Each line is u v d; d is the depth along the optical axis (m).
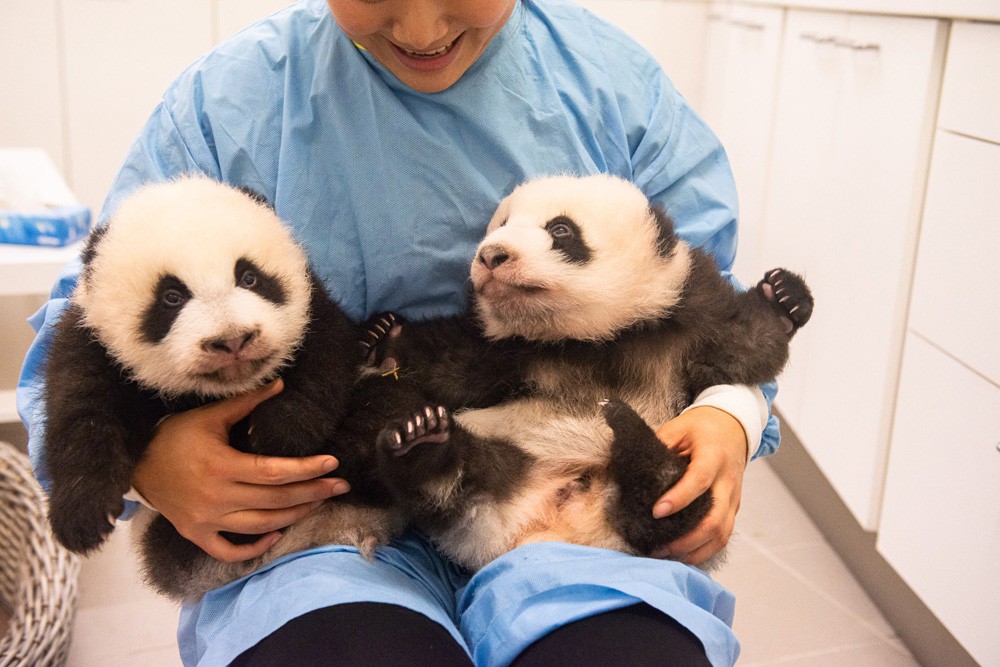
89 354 1.44
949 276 2.12
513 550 1.43
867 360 2.48
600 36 1.89
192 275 1.37
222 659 1.26
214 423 1.43
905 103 2.29
